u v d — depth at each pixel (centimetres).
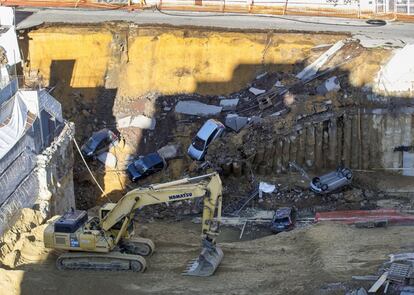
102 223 3059
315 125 4269
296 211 3978
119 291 2862
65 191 3791
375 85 4316
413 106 4269
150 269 3122
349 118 4291
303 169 4281
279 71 4572
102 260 3050
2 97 3375
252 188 4172
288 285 2864
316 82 4434
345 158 4306
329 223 3681
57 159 3631
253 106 4469
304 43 4591
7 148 3153
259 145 4231
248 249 3400
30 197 3366
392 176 4281
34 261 3080
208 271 3048
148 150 4444
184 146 4406
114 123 4569
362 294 2573
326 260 3067
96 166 4369
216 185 2959
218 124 4297
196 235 3712
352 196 4044
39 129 3494
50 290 2841
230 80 4612
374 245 3231
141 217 4031
